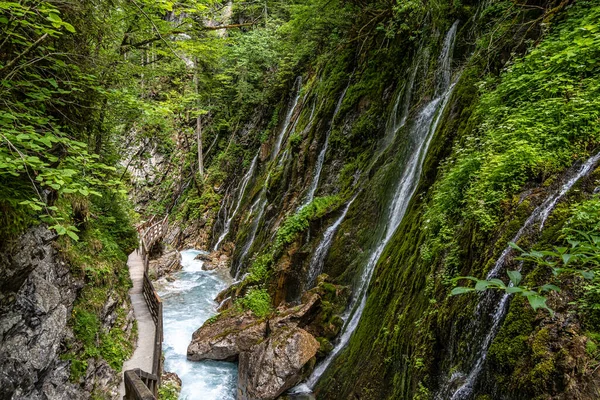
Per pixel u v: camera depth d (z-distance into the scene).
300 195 13.87
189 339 10.21
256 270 11.78
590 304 3.04
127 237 11.99
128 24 7.64
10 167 2.97
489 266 4.22
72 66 4.75
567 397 2.79
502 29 7.20
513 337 3.46
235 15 24.38
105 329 7.45
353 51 14.21
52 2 4.27
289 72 21.05
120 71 6.78
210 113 29.42
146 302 11.02
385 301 7.04
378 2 11.97
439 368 4.73
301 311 8.53
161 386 7.48
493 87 6.50
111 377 6.70
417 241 6.81
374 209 9.60
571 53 4.55
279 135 20.44
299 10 13.37
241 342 8.86
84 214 7.80
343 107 12.96
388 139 10.90
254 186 20.33
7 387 3.96
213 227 23.05
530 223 4.07
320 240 10.57
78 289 6.52
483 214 4.70
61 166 4.36
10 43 4.16
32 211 4.45
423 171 7.77
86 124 6.33
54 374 5.12
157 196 29.38
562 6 5.77
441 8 10.07
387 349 6.11
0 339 4.02
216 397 7.70
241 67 23.47
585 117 4.24
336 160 12.55
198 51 8.82
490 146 5.19
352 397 6.31
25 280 4.50
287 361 7.30
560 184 4.13
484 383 3.70
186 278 16.03
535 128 4.61
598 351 2.82
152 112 5.62
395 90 11.34
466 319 4.31
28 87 4.16
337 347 7.98
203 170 27.06
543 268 3.55
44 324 4.82
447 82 9.10
